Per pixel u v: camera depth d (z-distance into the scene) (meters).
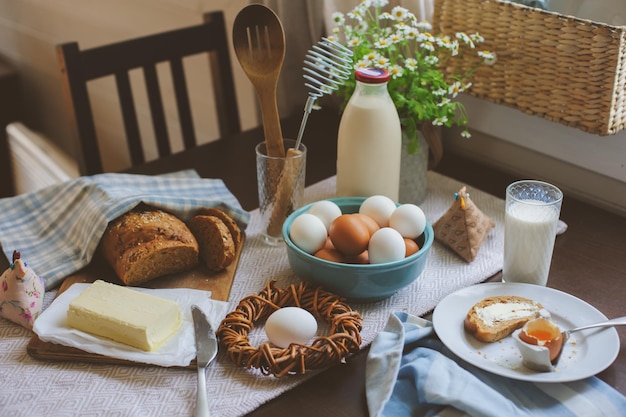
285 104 1.53
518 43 1.10
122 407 0.74
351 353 0.82
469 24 1.16
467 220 1.00
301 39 1.47
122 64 1.42
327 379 0.79
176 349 0.81
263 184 1.03
